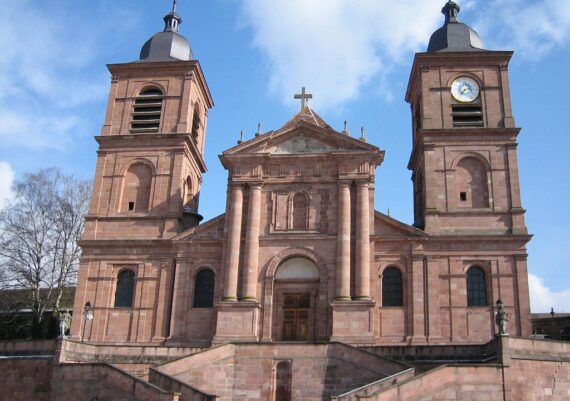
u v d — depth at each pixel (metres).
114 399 31.67
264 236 45.28
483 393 30.16
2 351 37.88
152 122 51.72
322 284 43.75
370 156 45.69
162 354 38.59
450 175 47.53
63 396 33.31
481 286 44.91
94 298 47.34
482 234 45.50
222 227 47.16
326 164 46.50
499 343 31.39
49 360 36.06
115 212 49.56
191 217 51.00
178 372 34.00
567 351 33.75
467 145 48.22
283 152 47.06
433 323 43.53
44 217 56.34
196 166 54.94
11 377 36.44
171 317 45.66
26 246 55.06
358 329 41.72
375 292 44.41
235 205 45.91
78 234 57.75
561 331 61.38
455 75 50.25
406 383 28.56
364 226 44.25
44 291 60.16
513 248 45.09
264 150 47.12
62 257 55.88
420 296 44.16
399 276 45.25
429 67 50.62
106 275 47.84
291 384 34.50
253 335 42.59
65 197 58.19
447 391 29.61
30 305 57.00
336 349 34.62
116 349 38.75
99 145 51.34
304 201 46.12
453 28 52.47
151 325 46.12
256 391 34.72
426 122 49.00
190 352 38.47
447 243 45.38
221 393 34.66
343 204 44.84
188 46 55.47
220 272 46.00
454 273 44.84
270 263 44.69
